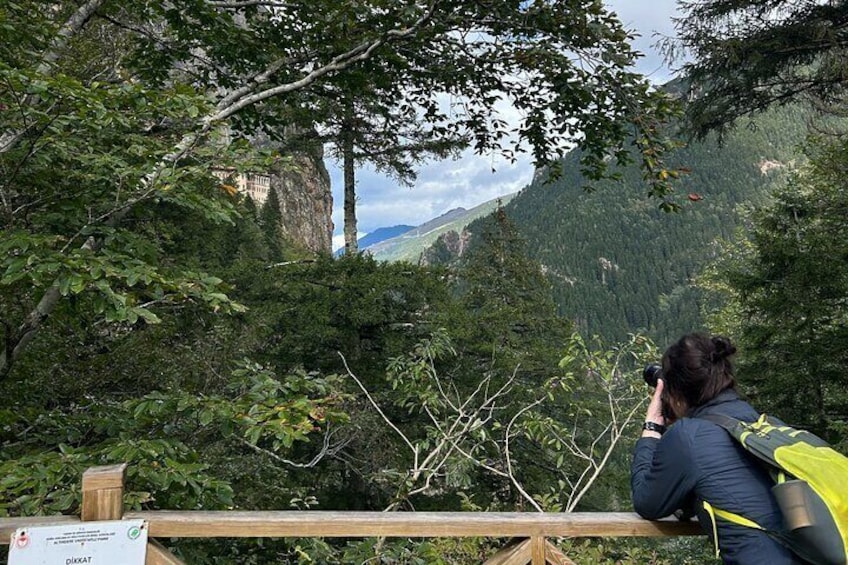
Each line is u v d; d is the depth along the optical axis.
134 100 3.35
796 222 11.05
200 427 4.64
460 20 5.60
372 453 11.12
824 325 10.59
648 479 1.66
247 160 3.55
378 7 5.55
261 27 6.20
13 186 3.71
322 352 13.74
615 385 4.20
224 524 1.65
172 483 3.09
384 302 14.05
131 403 3.38
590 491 12.88
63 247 3.35
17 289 3.61
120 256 3.02
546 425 4.23
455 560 2.93
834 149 9.02
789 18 8.42
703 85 9.29
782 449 1.46
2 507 2.54
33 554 1.54
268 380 3.64
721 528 1.51
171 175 3.23
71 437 4.02
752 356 11.55
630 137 5.82
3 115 3.32
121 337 5.64
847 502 1.32
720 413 1.64
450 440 4.10
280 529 1.67
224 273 13.16
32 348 4.60
